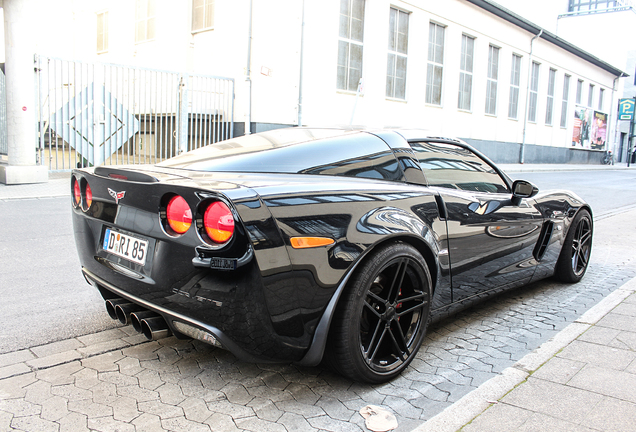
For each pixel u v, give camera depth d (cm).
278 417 198
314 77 1445
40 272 402
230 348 189
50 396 211
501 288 320
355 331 208
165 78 1196
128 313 226
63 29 1909
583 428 185
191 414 199
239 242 181
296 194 199
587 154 3359
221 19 1371
